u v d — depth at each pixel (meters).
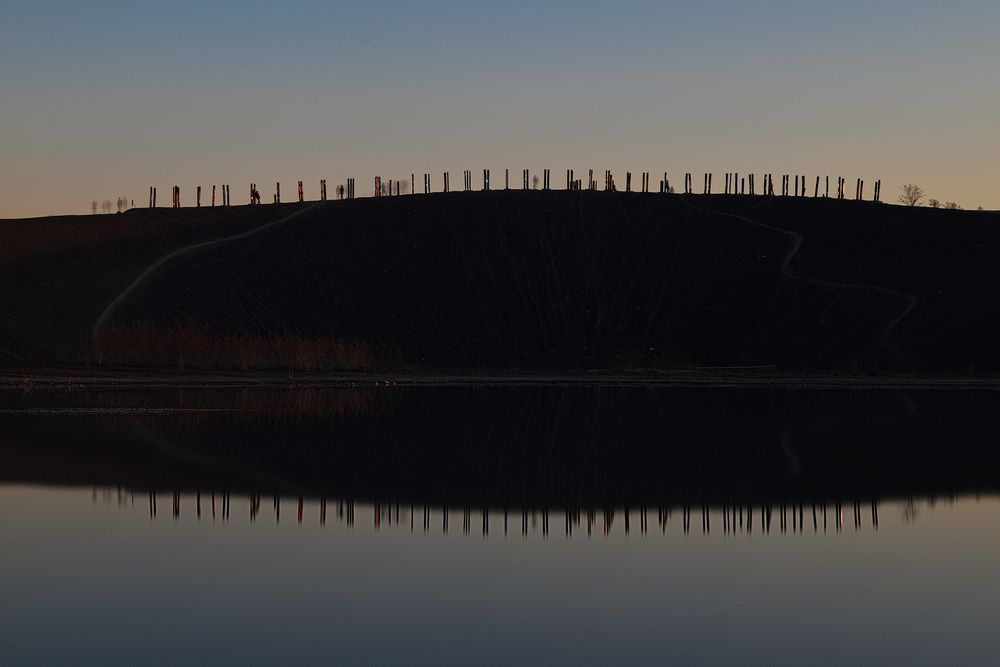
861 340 78.94
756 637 14.92
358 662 13.78
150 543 20.00
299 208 103.12
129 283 81.81
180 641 14.49
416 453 32.34
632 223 98.94
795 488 26.97
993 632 15.20
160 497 24.70
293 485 26.58
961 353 76.44
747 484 27.50
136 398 48.56
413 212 100.62
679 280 89.94
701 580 17.86
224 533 21.00
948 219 98.00
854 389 59.47
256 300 85.56
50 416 40.44
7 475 27.22
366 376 63.97
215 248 91.19
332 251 93.75
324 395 52.06
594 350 82.06
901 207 101.69
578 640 14.71
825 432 38.28
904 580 17.92
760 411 45.78
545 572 18.28
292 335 82.44
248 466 29.38
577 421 41.31
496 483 27.36
